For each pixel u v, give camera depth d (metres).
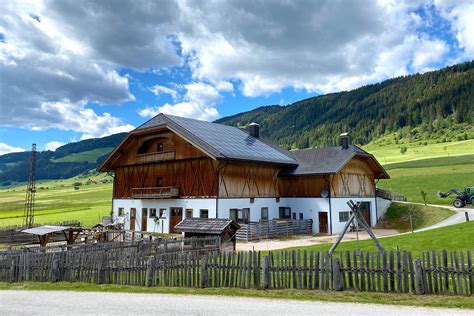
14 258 17.81
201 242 22.16
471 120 194.25
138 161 41.94
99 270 16.03
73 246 21.72
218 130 43.09
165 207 39.53
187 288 14.20
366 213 45.81
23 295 14.09
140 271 15.34
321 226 39.94
